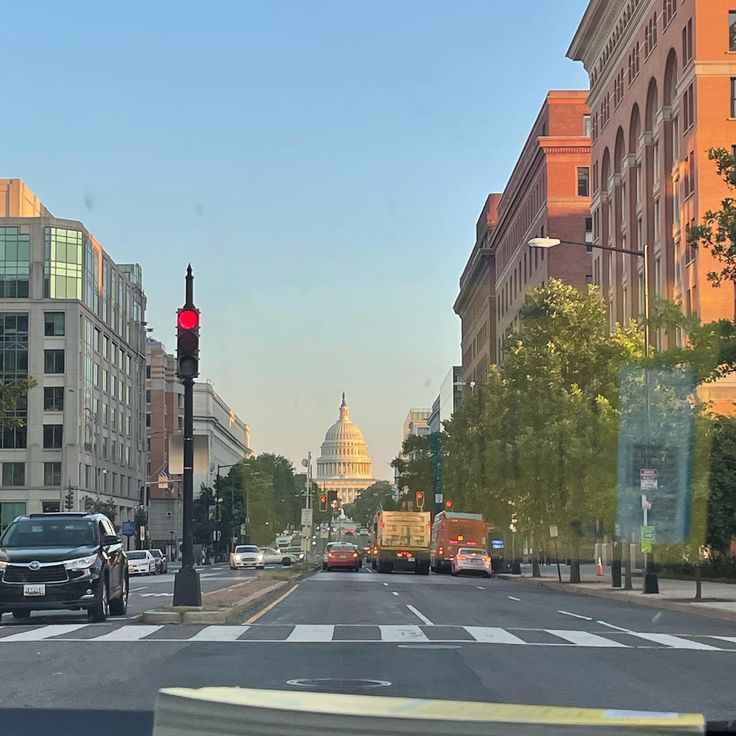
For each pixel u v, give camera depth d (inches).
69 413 3639.3
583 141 3516.2
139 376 4763.8
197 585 850.1
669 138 2362.2
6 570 773.3
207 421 6545.3
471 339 5689.0
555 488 1860.2
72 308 3673.7
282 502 7081.7
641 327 1498.5
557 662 569.0
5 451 3622.0
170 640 661.3
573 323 1873.8
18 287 3676.2
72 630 733.3
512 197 4232.3
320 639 674.8
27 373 3644.2
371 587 1541.6
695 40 2153.1
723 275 1153.4
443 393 6378.0
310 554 3754.9
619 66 2770.7
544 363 1871.3
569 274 3503.9
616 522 1541.6
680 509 1291.8
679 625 895.7
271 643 645.9
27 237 3695.9
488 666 542.9
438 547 2669.8
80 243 3767.2
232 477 5477.4
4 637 681.0
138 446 4697.3
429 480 3516.2
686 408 1322.6
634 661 583.8
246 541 5792.3
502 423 2146.9
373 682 474.0
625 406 1528.1
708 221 1153.4
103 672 506.9
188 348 851.4
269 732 119.3
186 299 862.5
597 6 2842.0
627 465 1501.0
